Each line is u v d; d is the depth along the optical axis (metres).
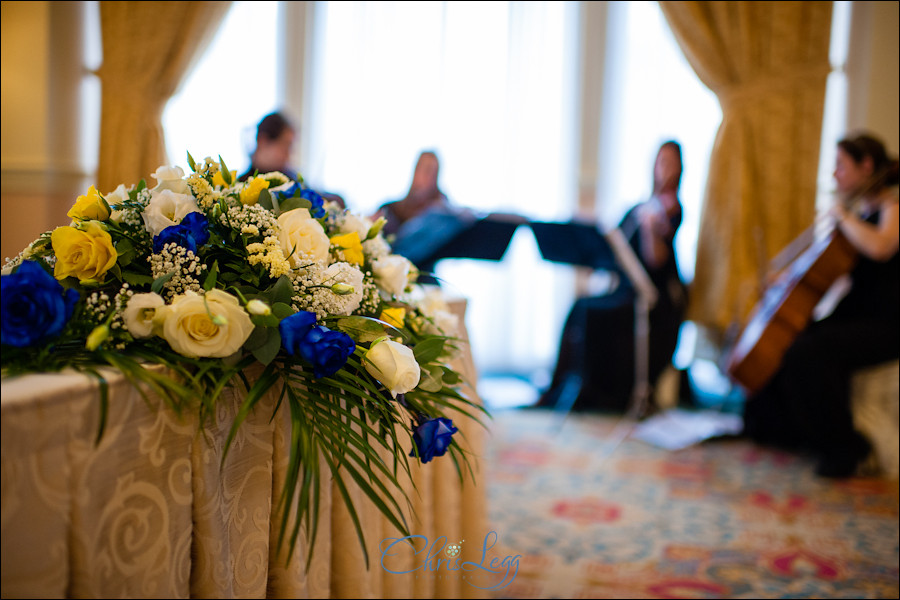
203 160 1.09
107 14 4.17
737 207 3.87
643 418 3.57
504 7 4.34
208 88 4.47
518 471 2.93
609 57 4.31
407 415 1.08
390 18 4.40
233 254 0.97
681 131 4.28
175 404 0.84
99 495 0.77
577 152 4.38
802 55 3.81
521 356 4.54
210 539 0.90
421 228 3.14
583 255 3.22
